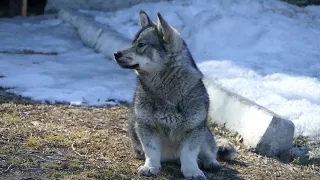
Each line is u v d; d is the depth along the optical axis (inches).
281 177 488.4
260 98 647.8
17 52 840.9
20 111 608.4
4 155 465.7
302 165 527.5
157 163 458.3
